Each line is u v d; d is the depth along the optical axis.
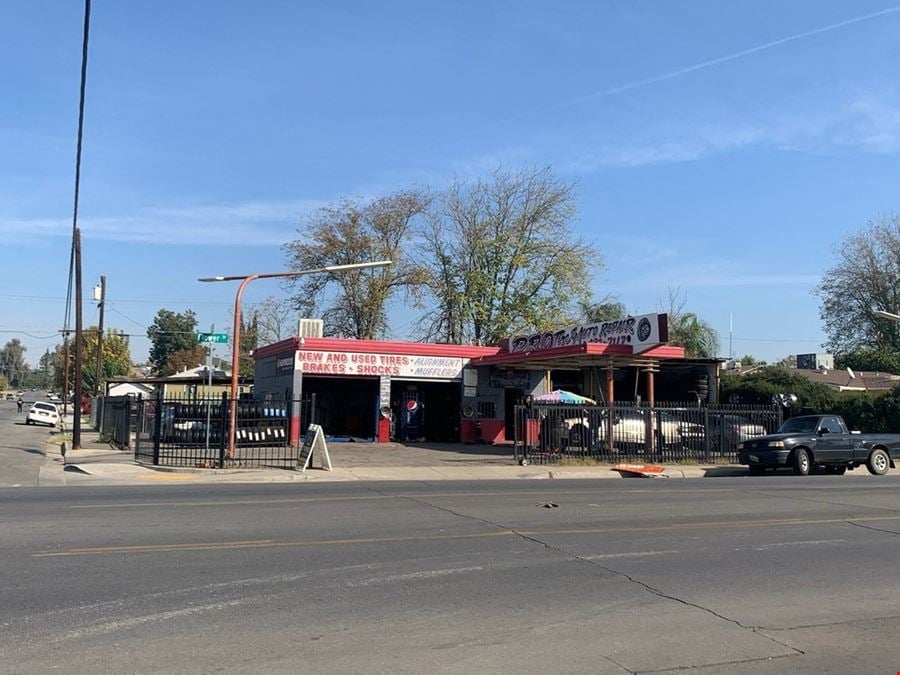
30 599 6.73
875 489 17.06
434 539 9.88
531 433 27.03
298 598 6.92
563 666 5.34
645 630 6.20
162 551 8.80
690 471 22.97
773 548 9.71
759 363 67.81
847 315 60.28
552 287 47.81
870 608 6.97
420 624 6.22
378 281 48.81
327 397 36.06
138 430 22.88
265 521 11.10
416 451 27.66
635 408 25.06
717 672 5.32
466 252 48.72
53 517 11.22
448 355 32.16
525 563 8.55
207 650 5.50
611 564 8.60
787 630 6.29
